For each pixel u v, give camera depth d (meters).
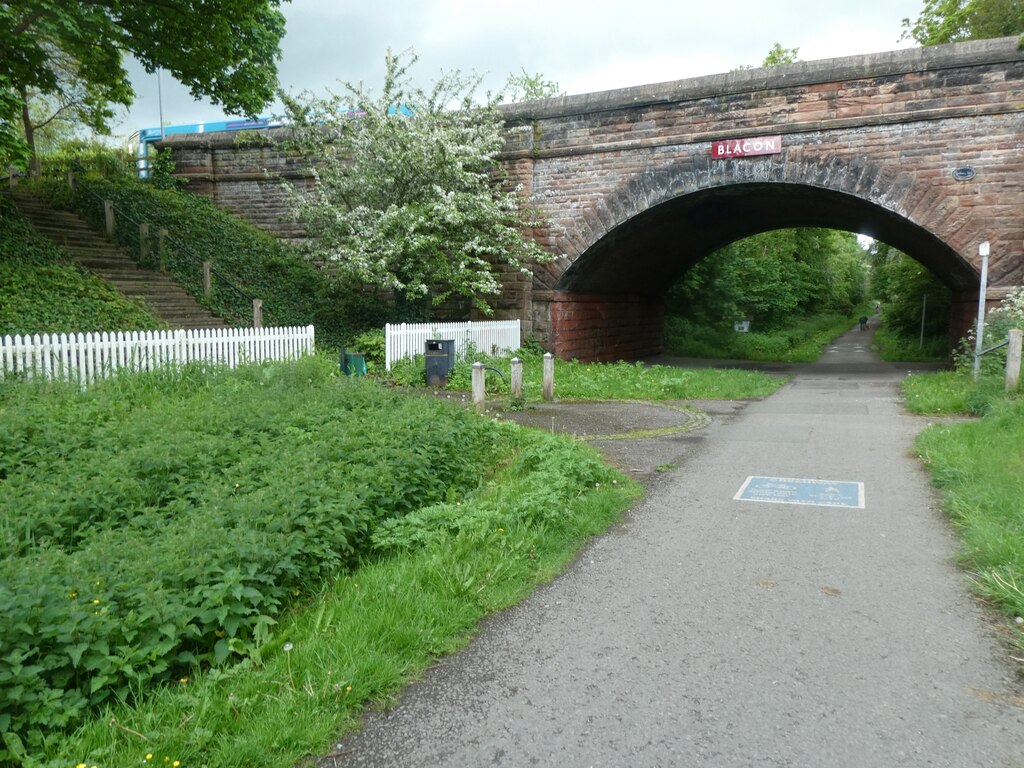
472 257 20.00
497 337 19.28
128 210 20.91
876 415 11.46
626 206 19.19
